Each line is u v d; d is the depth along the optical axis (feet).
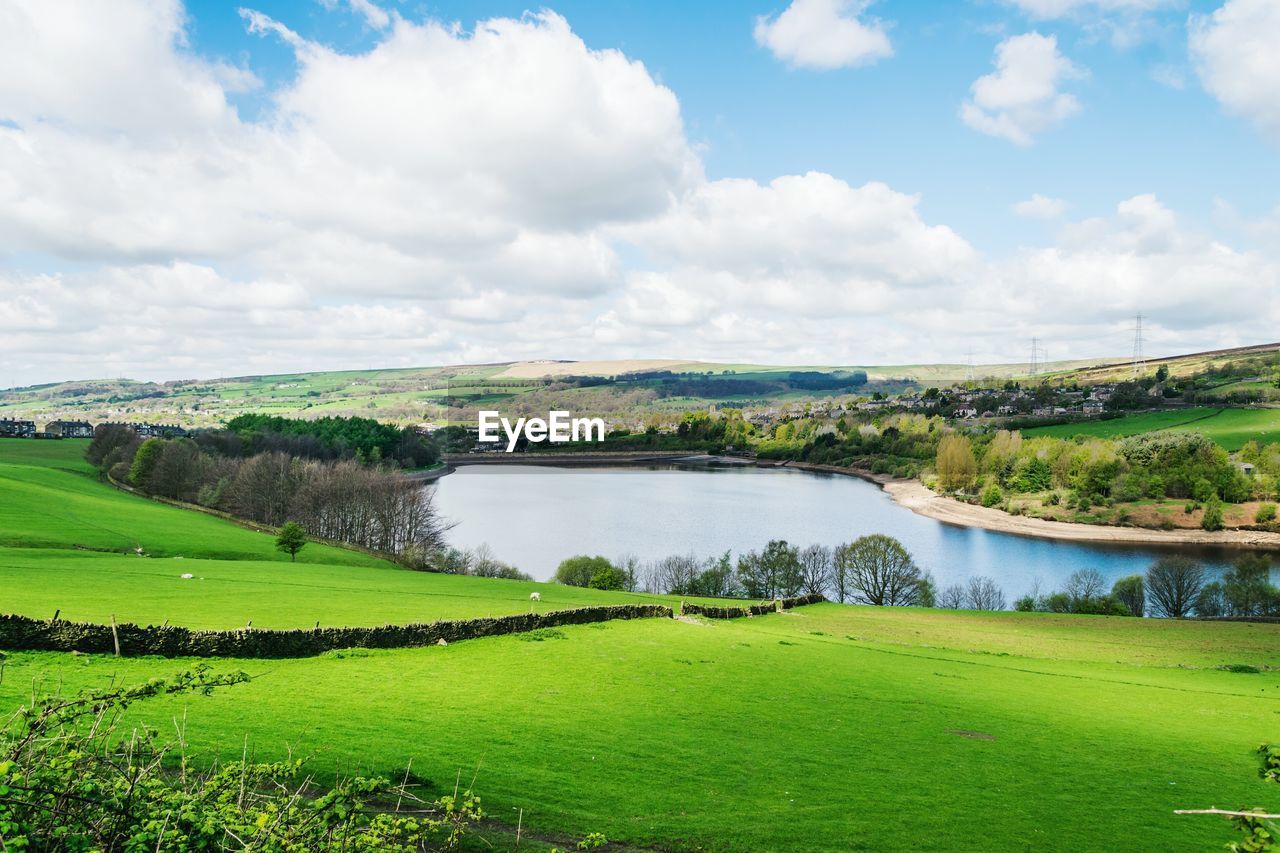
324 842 41.91
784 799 78.48
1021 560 499.10
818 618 258.78
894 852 67.92
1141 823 78.33
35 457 544.21
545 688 112.27
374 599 185.16
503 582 287.07
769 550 415.85
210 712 83.20
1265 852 28.89
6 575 164.14
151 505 373.40
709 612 221.46
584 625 167.73
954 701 128.77
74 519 282.97
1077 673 172.24
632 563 423.23
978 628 256.52
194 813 38.86
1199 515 599.57
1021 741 106.63
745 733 99.81
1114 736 112.68
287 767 50.06
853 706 118.93
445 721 91.61
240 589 181.78
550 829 65.57
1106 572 464.65
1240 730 121.39
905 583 386.93
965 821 76.13
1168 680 169.27
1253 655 218.79
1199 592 379.76
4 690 81.00
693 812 73.05
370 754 76.79
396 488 424.05
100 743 43.32
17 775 33.53
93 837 35.91
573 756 84.64
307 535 383.86
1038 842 72.13
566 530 579.48
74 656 99.55
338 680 104.99
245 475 423.23
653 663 136.05
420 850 55.77
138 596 155.33
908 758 95.14
